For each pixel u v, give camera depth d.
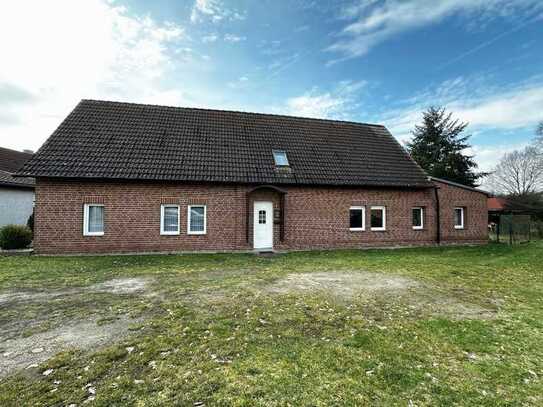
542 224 22.08
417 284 7.66
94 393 3.11
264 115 17.56
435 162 31.72
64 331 4.63
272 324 4.92
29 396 3.05
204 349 4.04
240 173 13.54
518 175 45.75
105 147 12.91
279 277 8.37
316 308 5.71
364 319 5.21
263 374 3.46
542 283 7.89
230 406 2.92
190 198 13.01
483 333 4.70
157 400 2.99
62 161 11.98
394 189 15.66
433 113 33.09
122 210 12.37
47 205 11.81
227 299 6.23
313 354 3.94
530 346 4.30
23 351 3.99
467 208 16.73
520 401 3.10
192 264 10.33
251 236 13.64
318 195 14.52
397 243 15.59
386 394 3.16
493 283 7.83
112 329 4.70
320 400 3.03
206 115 16.27
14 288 7.11
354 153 16.69
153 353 3.92
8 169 20.25
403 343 4.32
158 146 13.61
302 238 14.23
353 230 14.99
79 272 8.90
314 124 18.06
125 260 10.95
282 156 15.09
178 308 5.65
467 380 3.45
